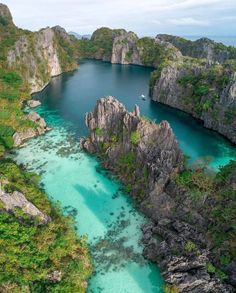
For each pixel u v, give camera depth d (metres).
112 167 93.12
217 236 61.56
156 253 63.25
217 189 69.56
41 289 51.78
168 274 58.03
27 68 178.75
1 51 170.38
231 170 72.56
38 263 55.00
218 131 121.62
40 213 66.44
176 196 71.75
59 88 188.50
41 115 139.50
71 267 57.00
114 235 69.56
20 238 56.69
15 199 64.88
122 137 93.25
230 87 118.88
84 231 70.62
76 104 156.25
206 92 131.62
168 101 154.75
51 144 110.00
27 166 95.69
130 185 83.31
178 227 66.62
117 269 61.53
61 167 95.50
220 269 57.78
